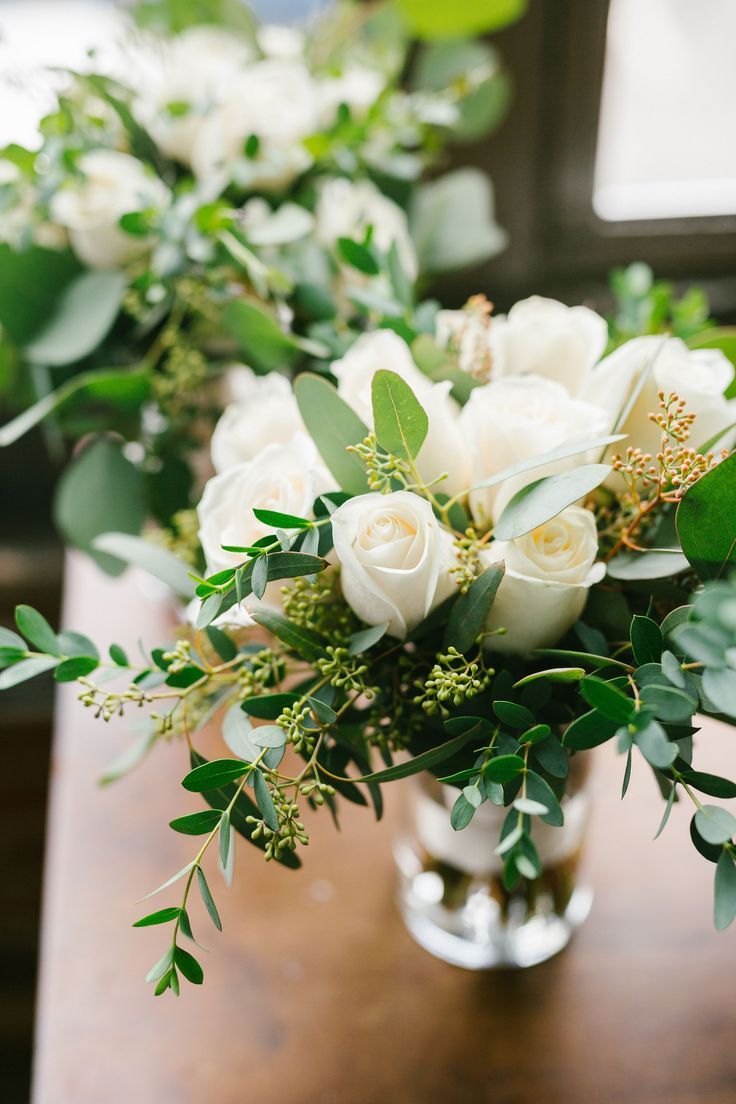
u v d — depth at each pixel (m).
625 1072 0.59
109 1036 0.62
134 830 0.73
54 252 0.71
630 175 1.07
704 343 0.52
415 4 0.82
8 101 0.89
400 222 0.74
